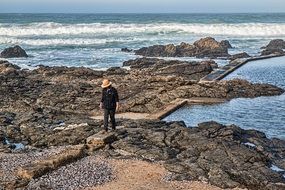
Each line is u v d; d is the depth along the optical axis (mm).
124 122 21859
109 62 51875
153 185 14062
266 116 24906
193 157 16422
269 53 60500
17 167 15797
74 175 14930
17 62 51031
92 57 56656
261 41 77938
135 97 28266
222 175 14695
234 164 15688
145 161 16391
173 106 27078
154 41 75625
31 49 64312
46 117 23766
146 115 25500
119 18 154625
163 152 17094
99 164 16031
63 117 24047
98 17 167750
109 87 19172
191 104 28750
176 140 18312
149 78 33812
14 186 14016
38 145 19531
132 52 62781
